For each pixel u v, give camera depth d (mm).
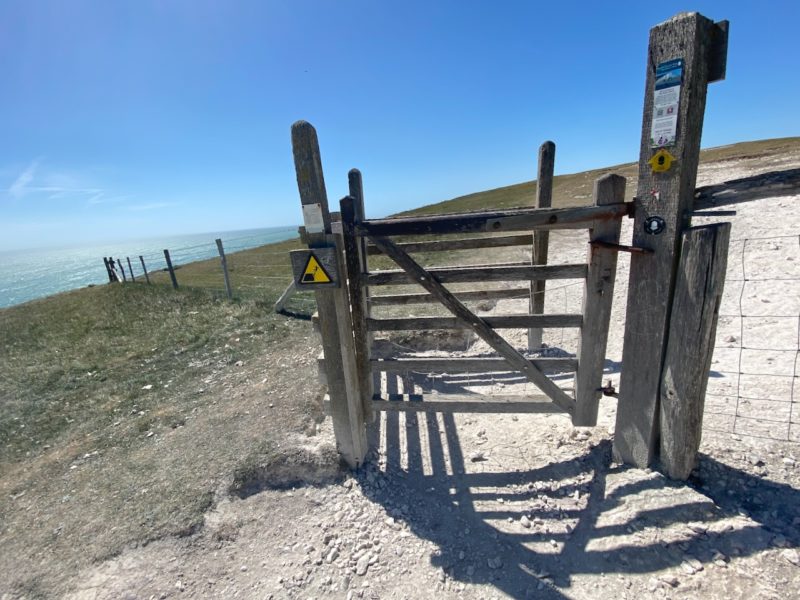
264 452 3941
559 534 2844
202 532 3252
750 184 2371
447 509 3227
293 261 3094
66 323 10117
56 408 5891
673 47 2330
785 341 4543
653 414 2979
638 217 2738
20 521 3613
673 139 2453
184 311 10008
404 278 3334
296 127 2811
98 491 3840
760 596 2164
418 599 2570
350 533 3111
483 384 5113
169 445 4441
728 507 2658
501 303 7574
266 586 2777
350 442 3629
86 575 2986
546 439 3824
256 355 7016
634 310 2904
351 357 3506
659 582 2369
